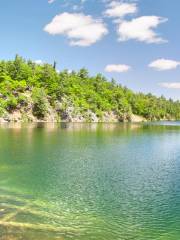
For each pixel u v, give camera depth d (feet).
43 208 77.92
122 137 294.05
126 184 104.99
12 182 104.12
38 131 326.03
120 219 72.43
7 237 59.52
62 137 264.72
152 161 153.17
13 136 260.21
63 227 66.18
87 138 264.93
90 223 69.36
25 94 630.74
